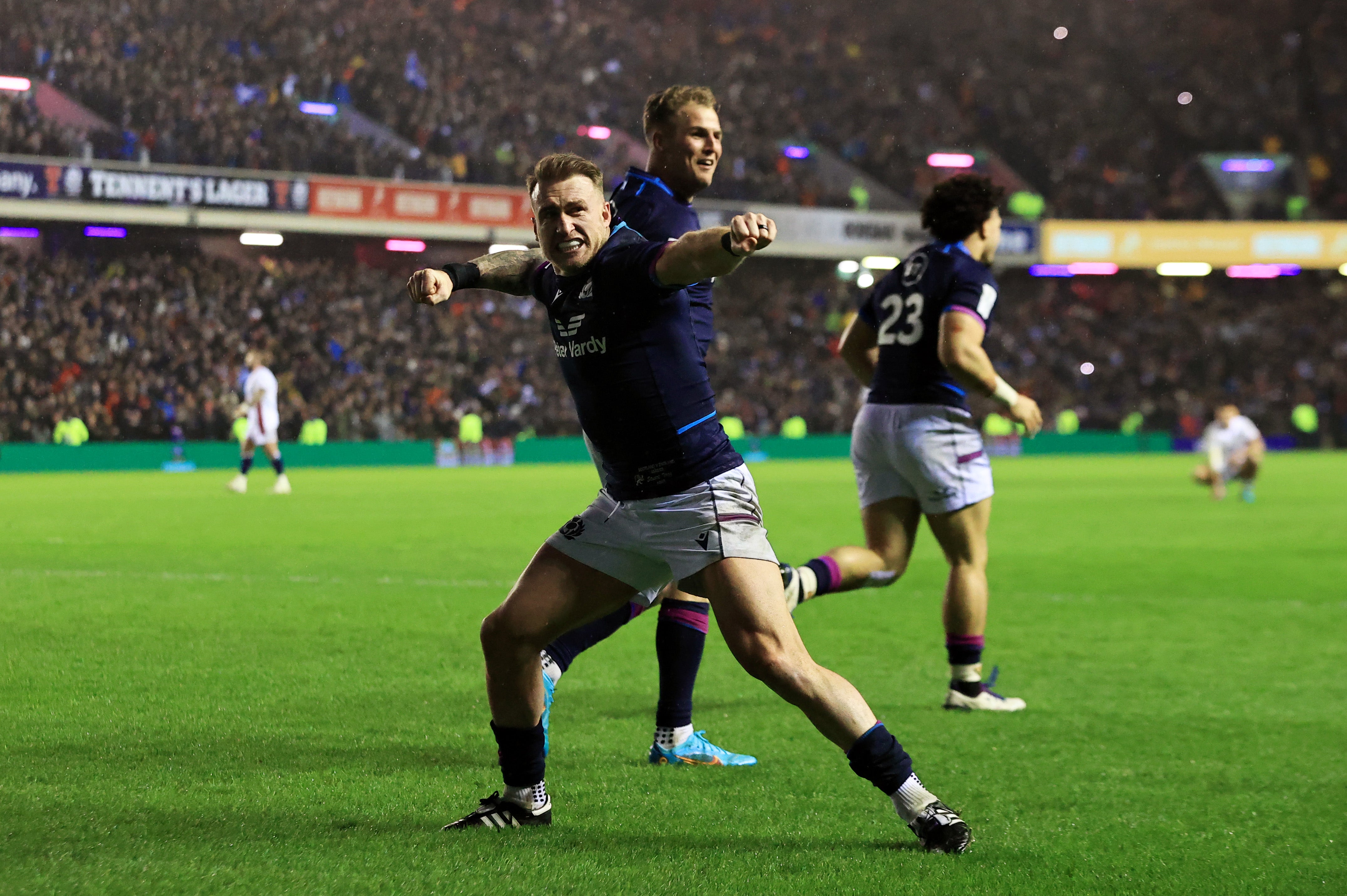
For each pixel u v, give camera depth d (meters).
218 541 17.48
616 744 6.77
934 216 8.02
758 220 4.28
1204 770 6.31
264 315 49.97
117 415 44.91
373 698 7.61
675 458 4.93
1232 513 24.14
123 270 48.56
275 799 5.45
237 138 47.03
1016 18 67.81
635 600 6.41
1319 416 63.97
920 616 11.58
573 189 4.82
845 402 60.06
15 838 4.80
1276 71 67.31
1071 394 63.62
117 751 6.23
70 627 9.95
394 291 53.47
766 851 4.88
